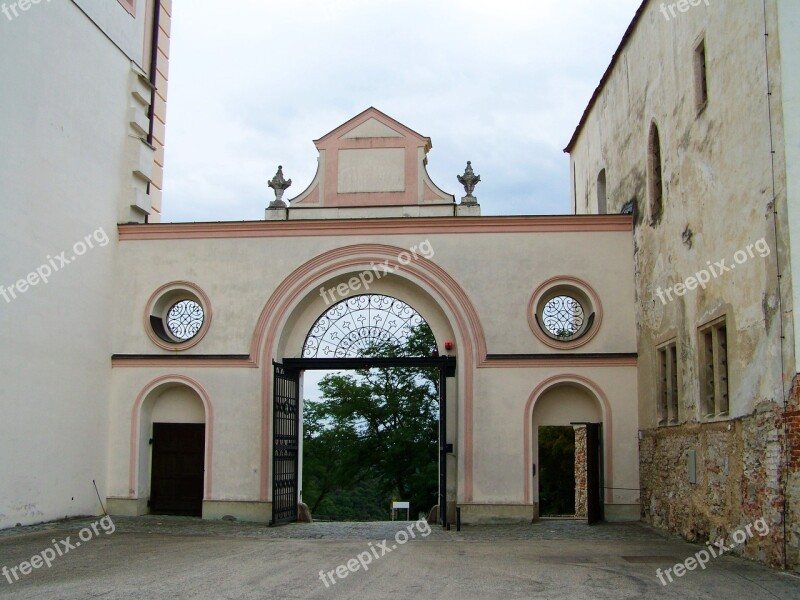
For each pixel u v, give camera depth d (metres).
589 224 20.84
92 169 20.55
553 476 42.34
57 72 19.02
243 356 21.02
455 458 20.91
